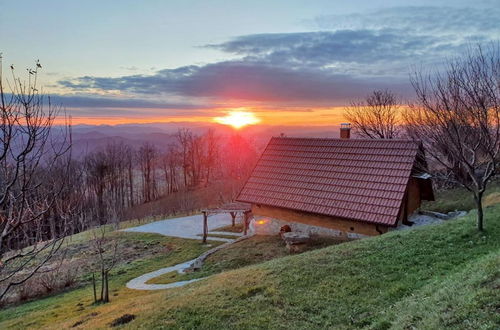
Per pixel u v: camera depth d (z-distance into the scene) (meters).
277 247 21.64
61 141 6.76
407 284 10.20
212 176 82.88
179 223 38.62
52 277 22.55
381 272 11.30
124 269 24.19
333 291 10.50
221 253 22.23
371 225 19.88
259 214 25.17
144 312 11.12
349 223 20.81
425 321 7.38
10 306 19.75
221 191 61.53
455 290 8.27
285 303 10.19
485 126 12.90
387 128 43.16
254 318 9.58
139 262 25.83
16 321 16.16
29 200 6.29
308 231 22.64
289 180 24.67
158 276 21.31
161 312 10.62
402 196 19.58
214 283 12.77
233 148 82.38
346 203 21.02
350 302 9.79
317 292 10.55
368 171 21.92
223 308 10.34
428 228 15.06
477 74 13.66
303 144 26.59
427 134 19.08
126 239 33.03
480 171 28.91
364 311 9.24
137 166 75.44
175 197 64.12
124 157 71.06
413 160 20.89
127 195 69.00
